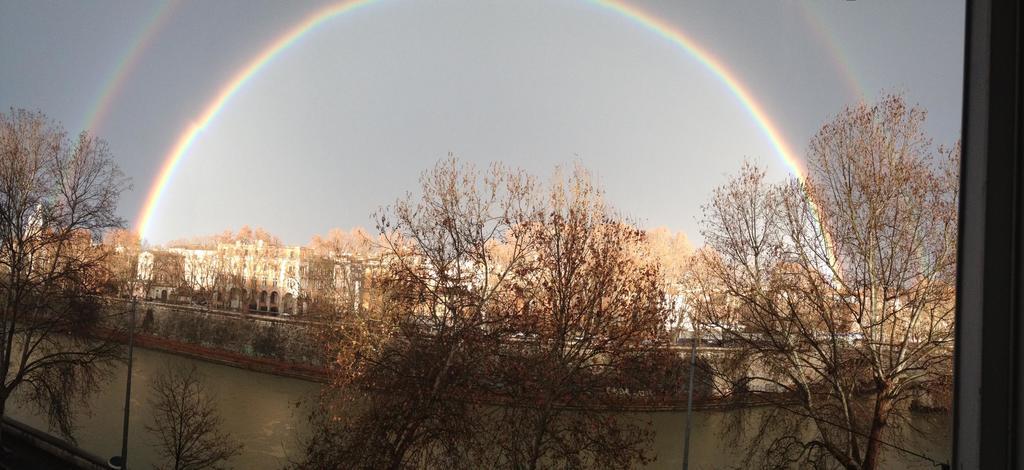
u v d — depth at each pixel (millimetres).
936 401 24938
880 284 26234
